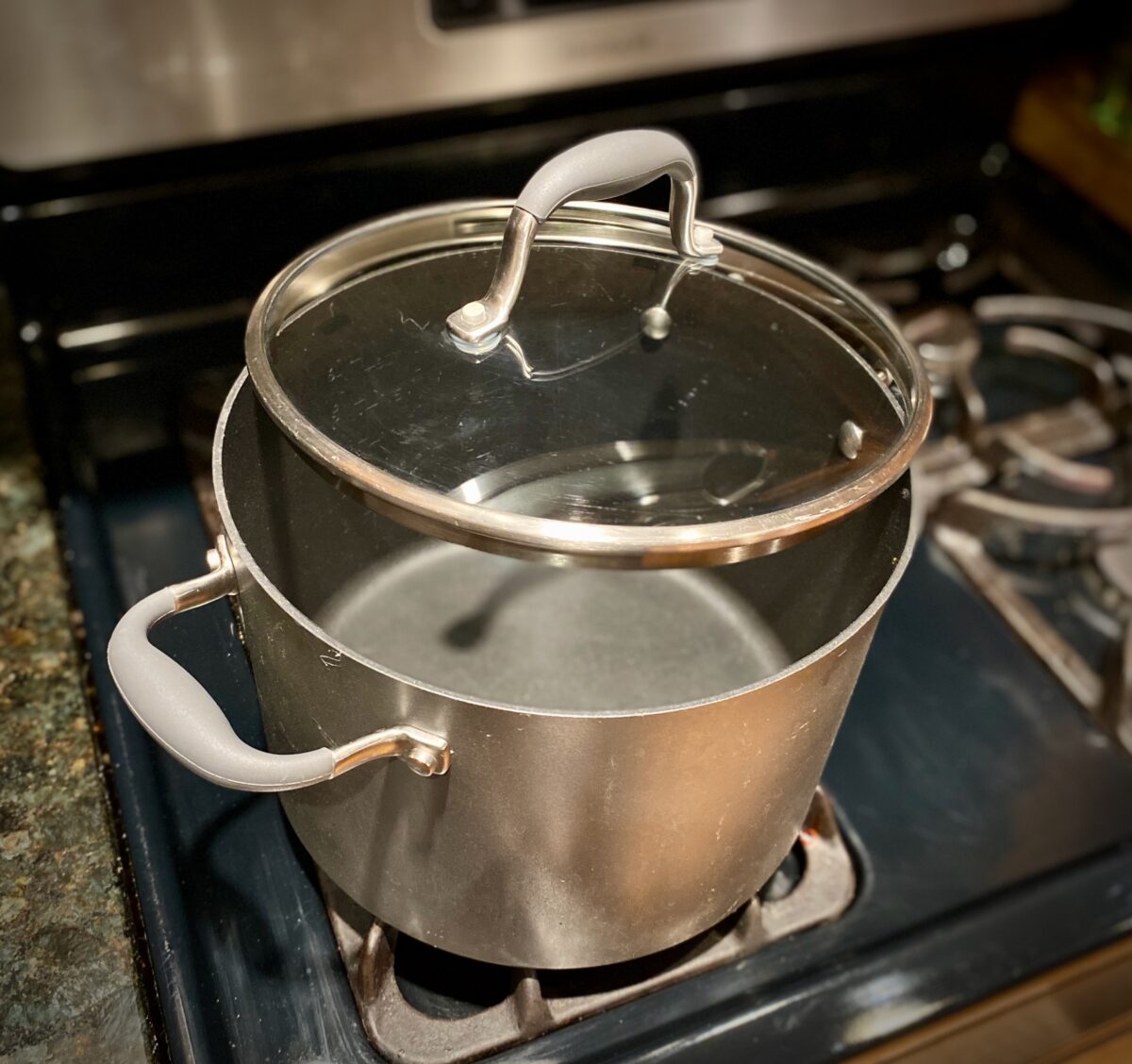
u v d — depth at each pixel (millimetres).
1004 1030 472
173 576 559
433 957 441
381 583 562
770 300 447
